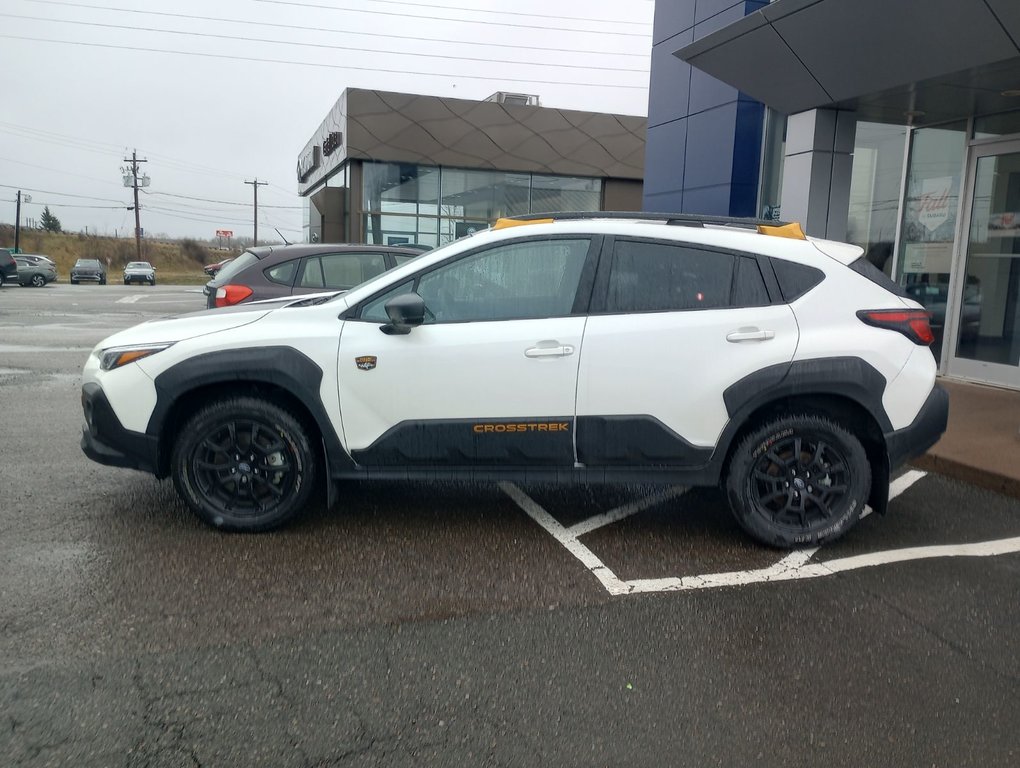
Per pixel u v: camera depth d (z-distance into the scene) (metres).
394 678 3.10
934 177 9.51
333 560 4.21
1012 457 5.98
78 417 7.57
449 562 4.23
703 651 3.35
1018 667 3.27
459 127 23.55
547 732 2.78
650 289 4.36
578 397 4.29
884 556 4.41
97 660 3.17
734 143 11.87
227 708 2.87
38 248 77.00
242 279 8.12
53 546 4.30
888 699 3.02
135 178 74.75
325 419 4.36
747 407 4.27
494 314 4.38
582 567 4.20
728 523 4.90
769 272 4.37
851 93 8.08
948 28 6.64
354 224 23.41
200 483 4.46
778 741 2.75
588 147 24.70
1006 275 8.70
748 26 7.98
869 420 4.39
